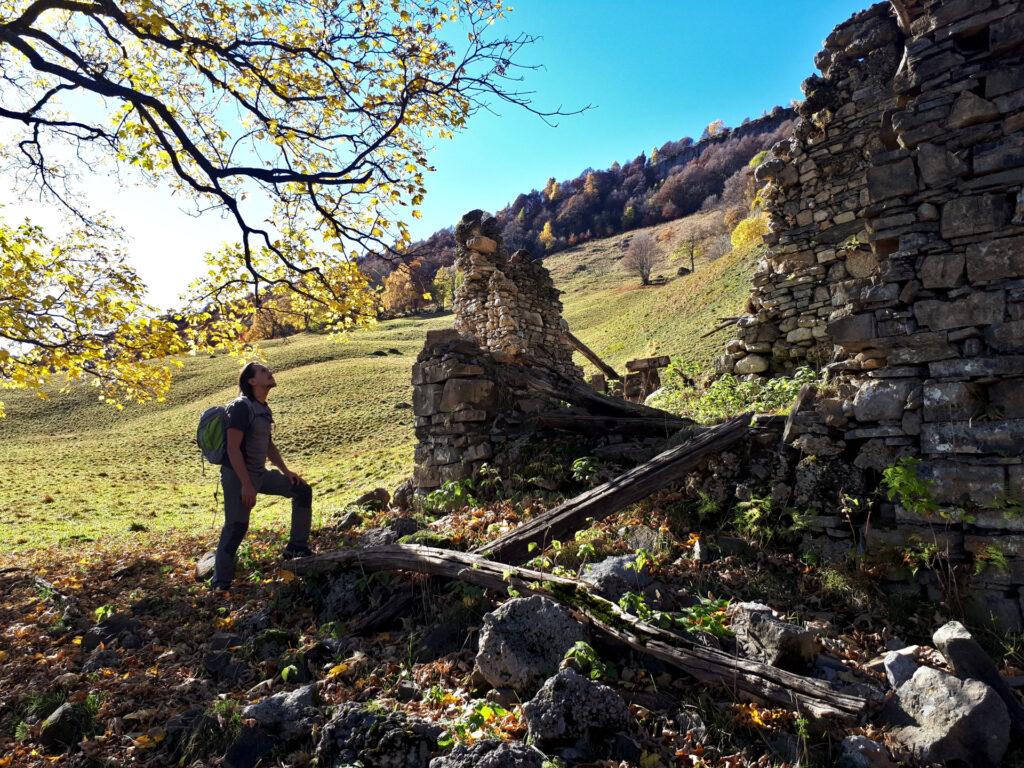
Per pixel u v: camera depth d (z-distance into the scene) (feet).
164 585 18.70
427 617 13.83
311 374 162.61
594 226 555.28
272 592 16.52
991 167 12.87
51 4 23.53
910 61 14.17
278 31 28.43
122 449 109.91
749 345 36.09
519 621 11.19
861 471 14.28
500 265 45.73
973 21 13.29
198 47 25.46
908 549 13.02
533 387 26.81
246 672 12.53
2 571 21.99
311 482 63.72
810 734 9.08
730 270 143.13
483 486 23.00
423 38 27.09
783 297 35.14
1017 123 12.76
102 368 32.35
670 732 9.29
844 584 13.29
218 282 31.63
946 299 13.37
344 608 15.01
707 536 15.83
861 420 14.26
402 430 103.55
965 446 12.66
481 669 10.90
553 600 12.04
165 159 31.09
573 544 15.76
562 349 48.88
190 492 71.87
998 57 13.15
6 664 13.33
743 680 9.68
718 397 29.60
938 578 12.50
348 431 106.63
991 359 12.61
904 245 13.88
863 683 10.07
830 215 33.63
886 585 13.19
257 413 17.47
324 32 27.66
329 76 29.09
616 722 9.14
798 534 14.90
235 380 172.96
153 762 9.64
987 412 12.78
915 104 13.97
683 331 116.78
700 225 402.11
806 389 15.70
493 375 26.27
